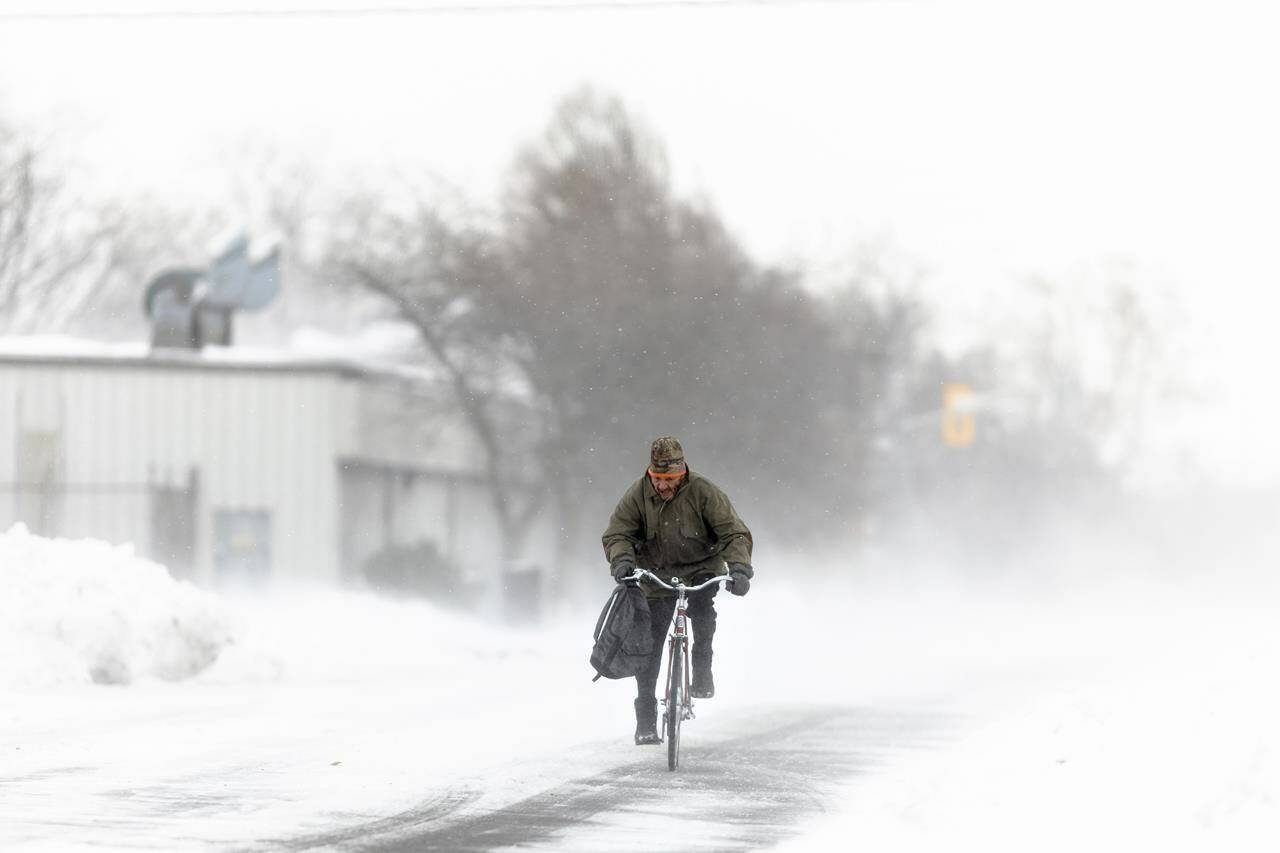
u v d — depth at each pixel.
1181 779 24.52
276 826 25.03
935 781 27.78
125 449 126.06
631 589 32.75
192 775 30.56
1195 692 33.78
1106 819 23.11
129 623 49.66
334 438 127.44
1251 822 21.53
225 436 127.00
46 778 30.14
